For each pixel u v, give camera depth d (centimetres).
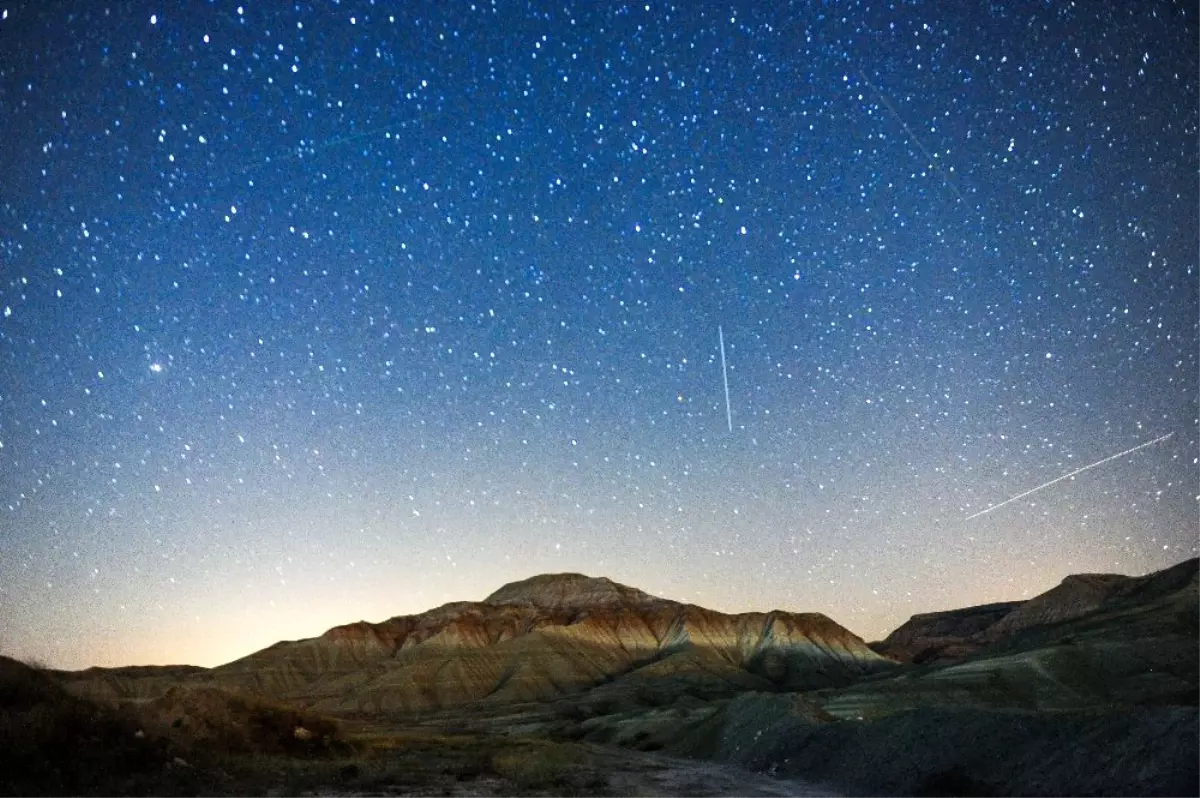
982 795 2773
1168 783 2222
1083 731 2783
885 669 15762
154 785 2494
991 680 6544
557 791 3152
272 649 16962
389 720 11588
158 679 13350
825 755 3822
